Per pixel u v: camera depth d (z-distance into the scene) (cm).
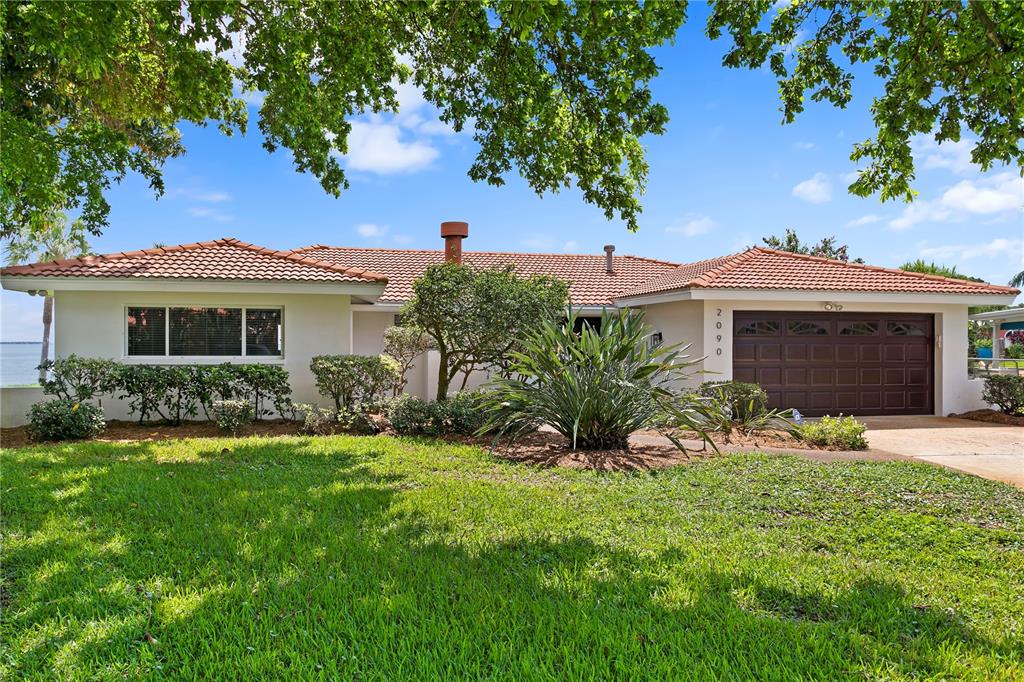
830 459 905
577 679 312
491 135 972
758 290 1455
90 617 378
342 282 1309
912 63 845
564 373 933
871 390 1588
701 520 597
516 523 575
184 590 416
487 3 730
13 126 880
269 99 1054
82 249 3266
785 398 1546
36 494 637
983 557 507
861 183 958
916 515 618
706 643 349
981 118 870
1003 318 2197
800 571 465
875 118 924
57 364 1103
